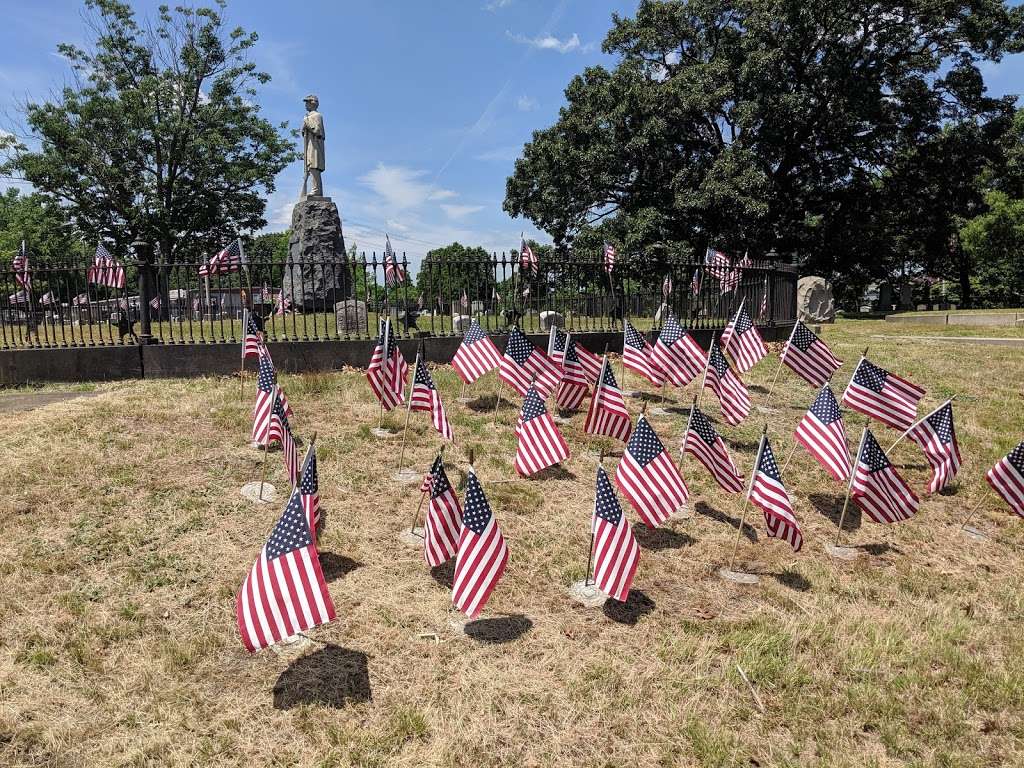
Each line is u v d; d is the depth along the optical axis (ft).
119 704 12.14
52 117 108.58
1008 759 12.12
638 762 11.49
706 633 15.20
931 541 21.13
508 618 15.43
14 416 26.30
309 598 12.89
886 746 12.21
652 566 18.16
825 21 94.63
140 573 16.05
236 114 120.67
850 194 114.32
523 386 27.53
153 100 114.83
